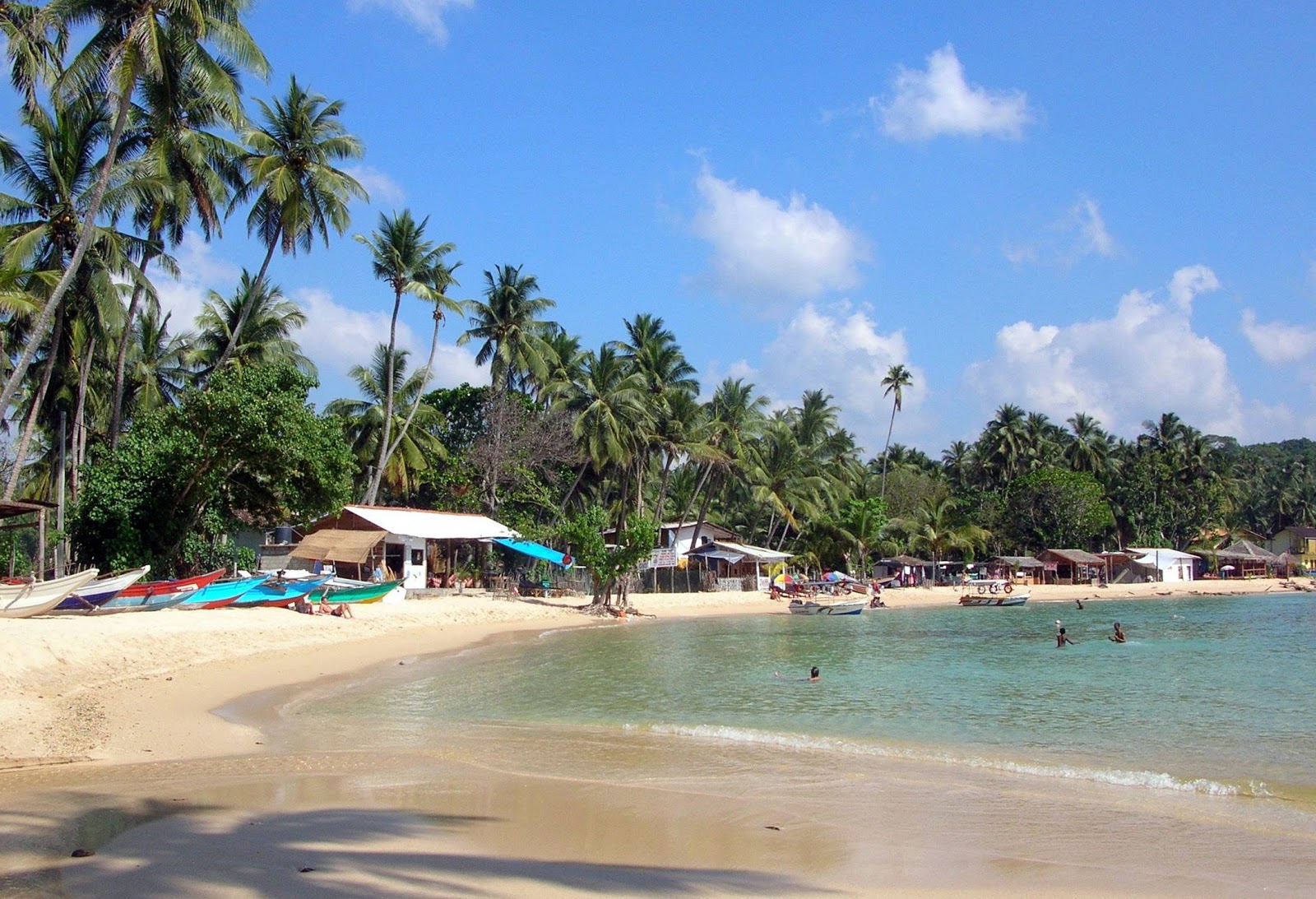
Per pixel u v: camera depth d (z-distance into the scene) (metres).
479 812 10.81
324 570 40.38
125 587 28.98
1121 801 12.24
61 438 40.53
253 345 45.34
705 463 65.56
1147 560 90.19
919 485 91.06
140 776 12.11
